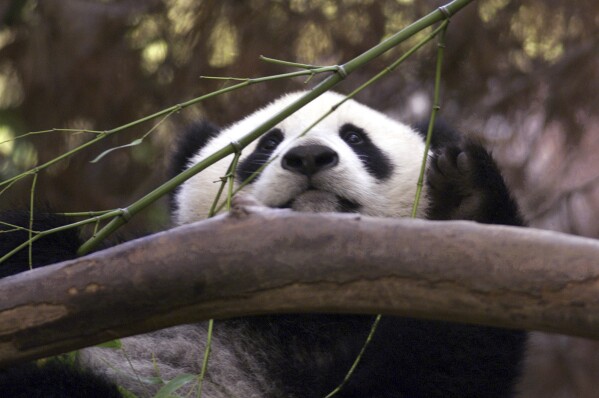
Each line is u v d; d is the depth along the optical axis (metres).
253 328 8.45
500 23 14.12
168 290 4.26
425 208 9.30
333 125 9.41
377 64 14.38
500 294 3.93
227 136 9.91
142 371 7.91
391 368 7.21
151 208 14.31
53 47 14.20
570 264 3.85
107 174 14.59
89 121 14.43
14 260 7.80
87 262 4.35
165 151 14.48
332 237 4.14
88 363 7.66
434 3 14.12
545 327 3.91
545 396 15.02
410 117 13.82
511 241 3.96
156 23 14.44
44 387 6.79
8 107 14.31
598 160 15.22
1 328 4.38
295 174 8.32
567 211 14.70
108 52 14.25
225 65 14.34
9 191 13.96
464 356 7.28
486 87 14.30
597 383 14.98
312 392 7.79
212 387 8.02
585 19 13.97
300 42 14.36
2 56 14.24
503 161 14.38
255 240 4.21
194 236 4.27
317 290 4.16
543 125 14.30
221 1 14.27
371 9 14.18
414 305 4.07
